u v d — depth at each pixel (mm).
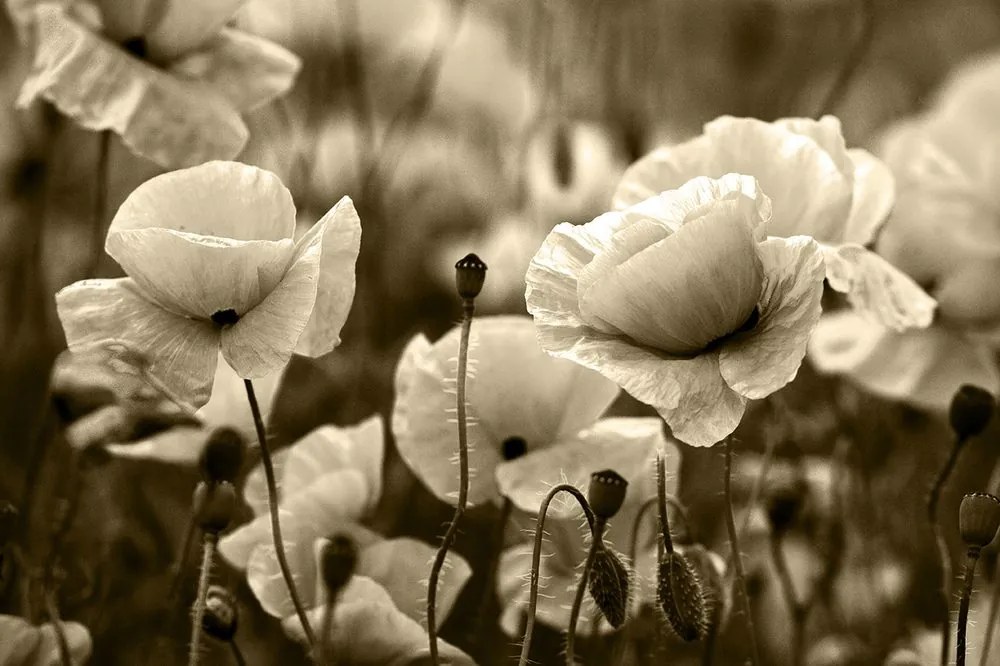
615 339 1042
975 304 1304
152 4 1207
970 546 1044
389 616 1087
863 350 1314
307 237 1063
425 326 1617
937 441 1425
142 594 1259
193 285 1056
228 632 1082
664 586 1051
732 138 1110
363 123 1573
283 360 1041
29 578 1159
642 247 1041
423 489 1322
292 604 1115
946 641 1109
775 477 1284
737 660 1276
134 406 1145
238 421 1160
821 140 1125
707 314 1034
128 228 1073
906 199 1319
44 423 1207
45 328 1489
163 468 1344
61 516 1164
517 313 1478
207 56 1228
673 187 1112
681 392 1029
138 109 1195
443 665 1101
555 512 1106
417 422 1125
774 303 1039
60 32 1203
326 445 1144
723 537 1302
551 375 1120
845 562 1324
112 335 1065
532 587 1039
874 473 1361
